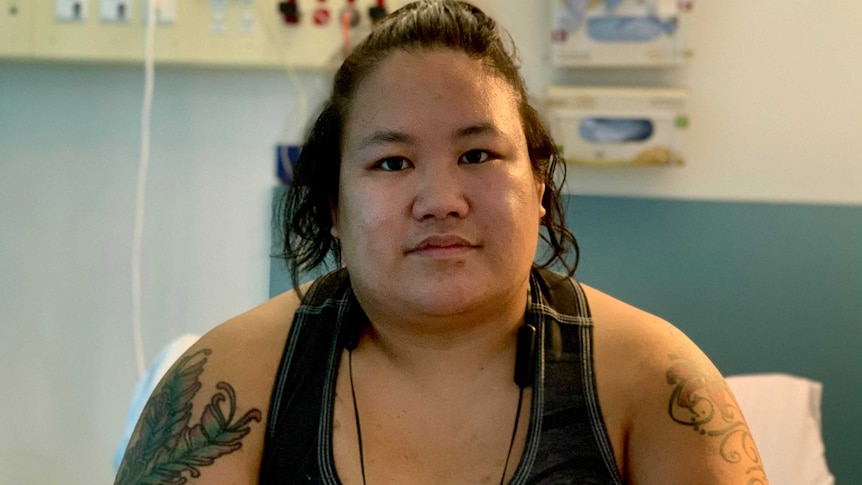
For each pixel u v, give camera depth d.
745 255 1.32
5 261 1.40
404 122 0.67
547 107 1.27
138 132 1.38
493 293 0.66
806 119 1.32
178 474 0.71
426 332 0.70
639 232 1.33
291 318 0.80
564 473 0.69
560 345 0.73
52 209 1.39
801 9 1.31
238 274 1.39
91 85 1.37
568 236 0.87
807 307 1.31
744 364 1.32
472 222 0.65
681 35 1.28
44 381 1.42
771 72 1.32
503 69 0.72
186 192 1.38
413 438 0.71
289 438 0.72
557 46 1.29
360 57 0.72
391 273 0.66
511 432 0.70
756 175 1.33
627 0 1.28
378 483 0.69
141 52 1.30
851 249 1.31
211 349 0.78
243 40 1.30
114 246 1.40
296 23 1.30
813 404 1.27
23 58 1.30
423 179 0.66
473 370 0.72
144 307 1.40
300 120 1.35
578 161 1.30
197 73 1.36
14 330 1.41
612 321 0.76
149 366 1.39
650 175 1.34
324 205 0.80
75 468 1.43
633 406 0.72
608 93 1.29
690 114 1.33
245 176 1.38
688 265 1.32
